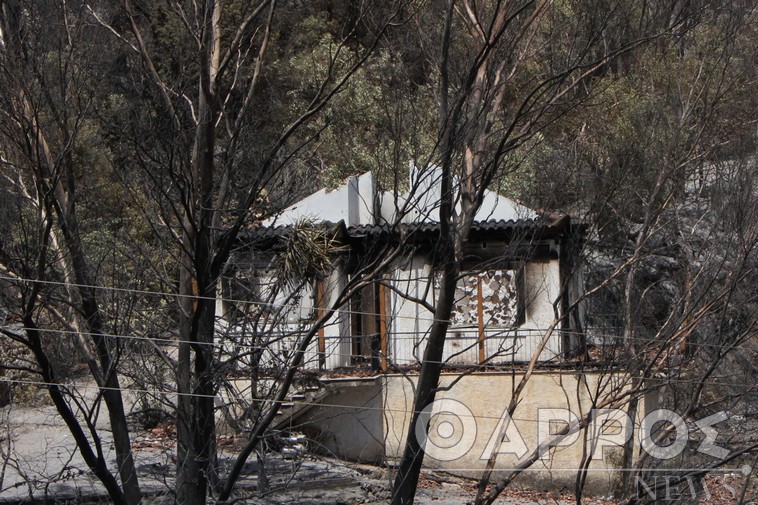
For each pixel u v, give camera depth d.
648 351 19.80
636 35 17.61
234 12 19.09
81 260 16.83
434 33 17.34
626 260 20.41
